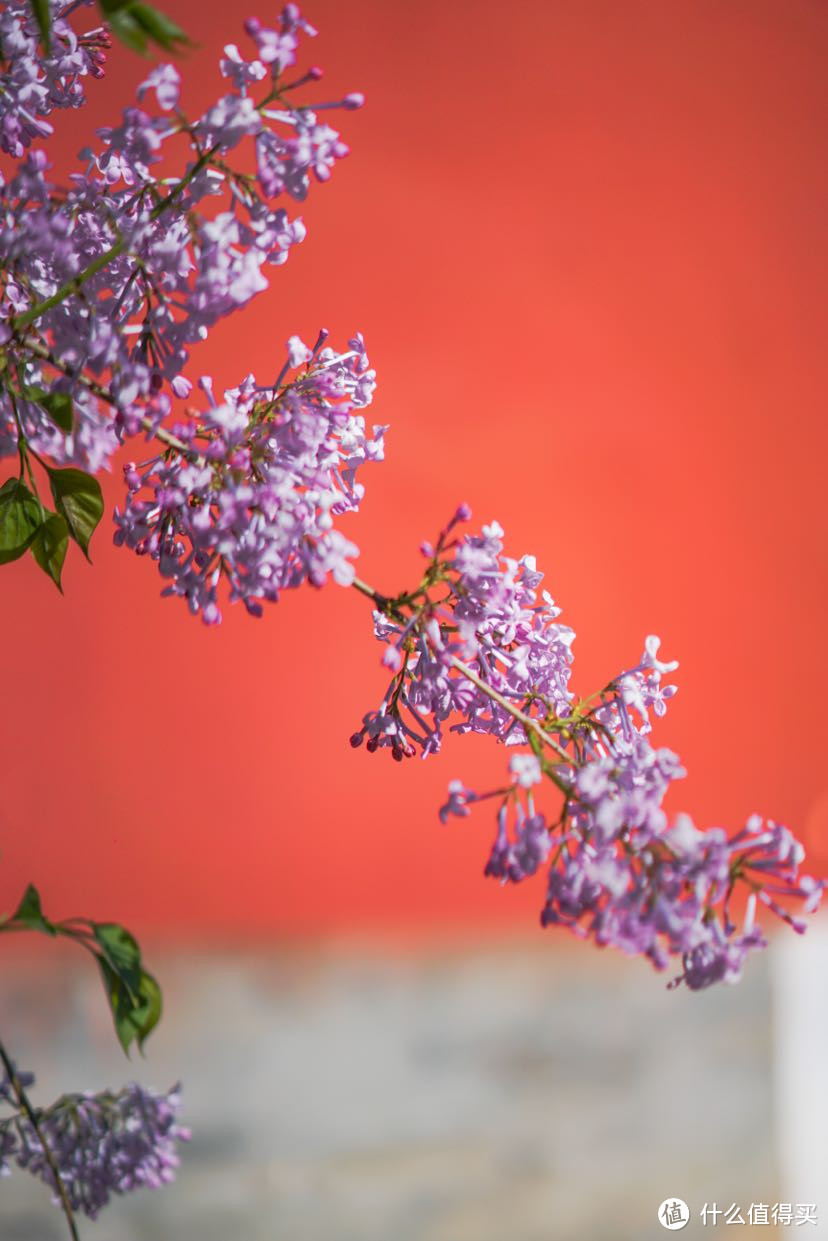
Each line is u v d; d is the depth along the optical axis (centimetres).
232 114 50
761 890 49
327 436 60
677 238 502
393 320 466
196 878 441
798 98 522
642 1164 445
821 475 516
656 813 49
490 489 474
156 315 53
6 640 422
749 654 504
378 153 465
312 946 448
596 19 495
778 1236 439
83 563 431
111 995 81
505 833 50
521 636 62
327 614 456
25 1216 359
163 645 440
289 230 52
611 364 491
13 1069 82
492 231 479
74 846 427
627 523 490
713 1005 461
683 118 505
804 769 506
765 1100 459
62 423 54
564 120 489
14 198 52
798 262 518
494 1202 431
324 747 457
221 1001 433
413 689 62
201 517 55
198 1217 396
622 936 48
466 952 459
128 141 52
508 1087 447
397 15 468
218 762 445
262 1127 423
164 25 48
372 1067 439
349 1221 416
